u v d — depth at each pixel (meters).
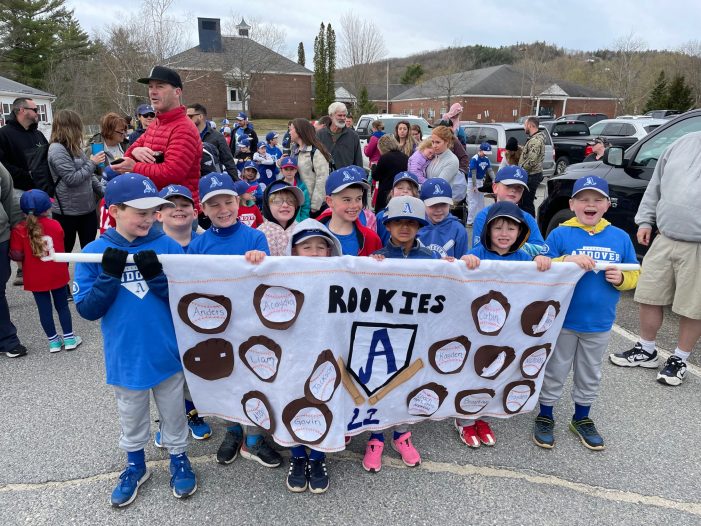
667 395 3.46
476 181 8.57
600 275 2.71
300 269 2.37
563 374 2.89
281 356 2.44
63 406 3.27
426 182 3.29
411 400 2.67
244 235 2.86
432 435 3.01
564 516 2.37
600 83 54.75
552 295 2.65
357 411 2.58
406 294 2.49
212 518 2.32
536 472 2.67
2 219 3.76
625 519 2.35
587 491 2.53
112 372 2.30
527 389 2.81
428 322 2.57
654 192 3.80
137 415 2.37
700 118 4.62
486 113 45.47
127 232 2.30
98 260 2.17
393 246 2.71
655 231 4.68
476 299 2.58
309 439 2.45
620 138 14.14
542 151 6.96
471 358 2.69
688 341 3.54
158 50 20.53
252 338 2.44
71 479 2.58
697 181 3.39
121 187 2.21
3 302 3.90
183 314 2.36
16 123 5.24
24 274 3.85
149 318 2.28
